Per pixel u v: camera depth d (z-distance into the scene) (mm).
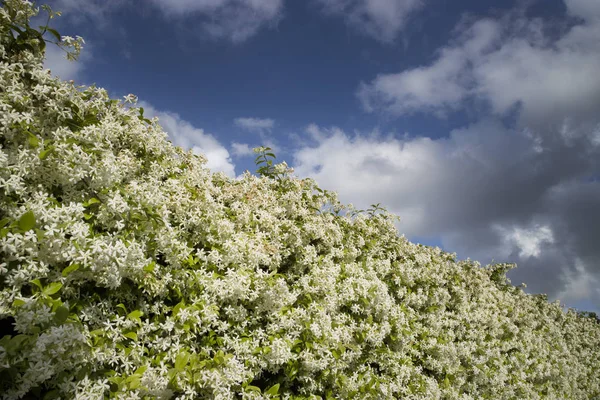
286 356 3188
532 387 8430
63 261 2084
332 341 3756
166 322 2623
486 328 7805
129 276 2385
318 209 5141
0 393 1745
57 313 1882
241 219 3801
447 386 5758
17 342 1718
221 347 3018
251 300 3195
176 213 3092
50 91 2445
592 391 12055
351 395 4090
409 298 5664
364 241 5512
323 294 4121
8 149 2178
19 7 2418
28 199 2105
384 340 5117
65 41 2605
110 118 2887
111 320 2363
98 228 2447
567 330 11836
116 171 2447
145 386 2299
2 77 2246
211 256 3131
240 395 3021
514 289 10148
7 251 1855
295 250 4301
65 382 1972
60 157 2232
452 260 7531
